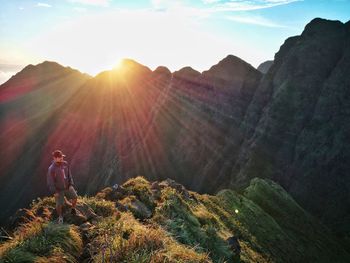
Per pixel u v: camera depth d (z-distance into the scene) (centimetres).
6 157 19262
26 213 1144
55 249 797
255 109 13262
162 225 1333
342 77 11575
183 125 14638
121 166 14538
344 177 10025
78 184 15838
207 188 12206
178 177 13225
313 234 4869
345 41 12625
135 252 795
